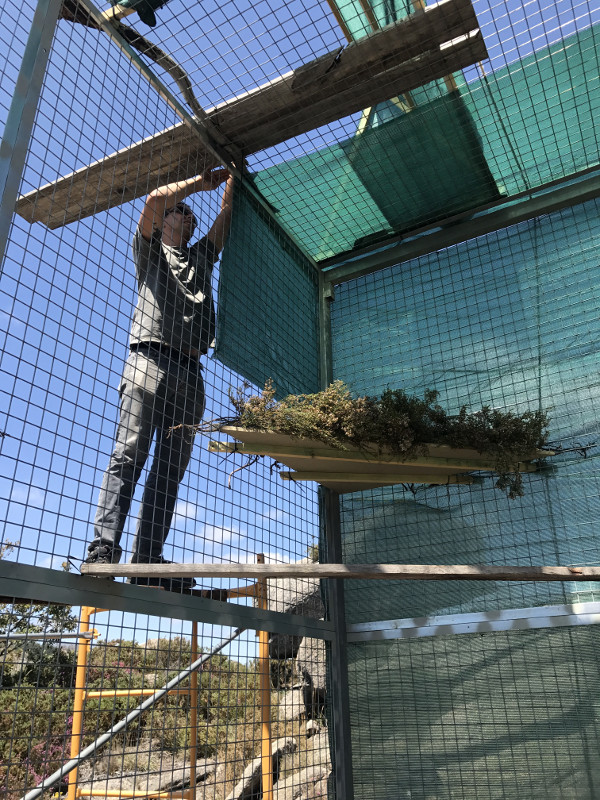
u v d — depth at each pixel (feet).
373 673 12.40
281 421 9.98
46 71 8.21
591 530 11.32
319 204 13.83
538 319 12.96
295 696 13.01
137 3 9.75
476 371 13.29
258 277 13.02
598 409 11.85
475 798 10.91
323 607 12.89
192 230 11.89
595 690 10.60
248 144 12.38
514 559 11.85
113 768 11.68
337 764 11.83
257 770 12.62
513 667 11.33
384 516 13.29
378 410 10.41
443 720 11.57
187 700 10.82
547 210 13.34
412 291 14.56
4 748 12.32
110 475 8.96
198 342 10.98
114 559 8.40
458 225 14.28
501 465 11.10
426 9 10.21
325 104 11.53
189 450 10.51
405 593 12.60
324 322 15.33
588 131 12.23
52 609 7.13
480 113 11.98
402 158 12.69
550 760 10.60
